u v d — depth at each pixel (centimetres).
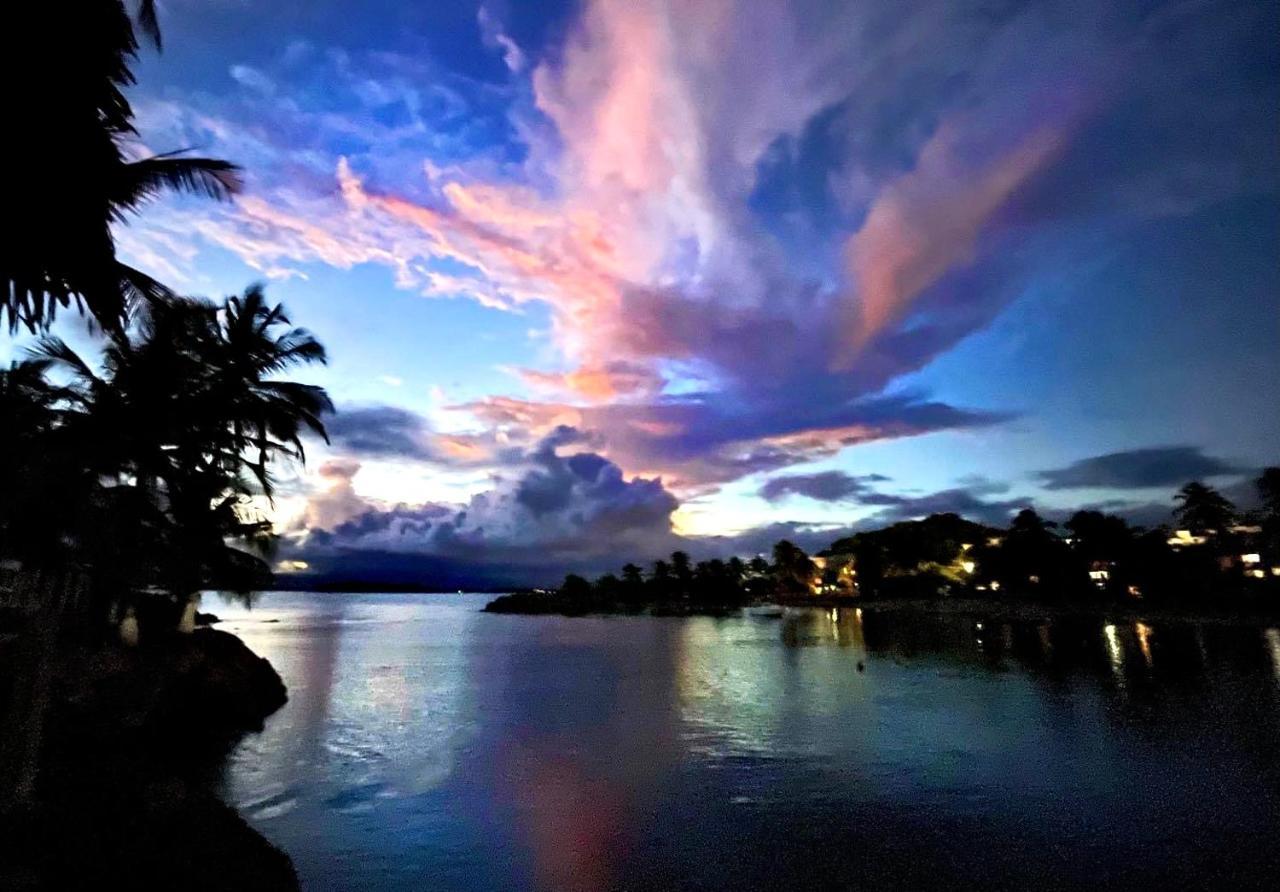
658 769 1750
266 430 2711
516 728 2289
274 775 1678
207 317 2267
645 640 6738
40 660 898
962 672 3628
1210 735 2050
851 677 3531
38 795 941
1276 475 7262
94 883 743
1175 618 6744
